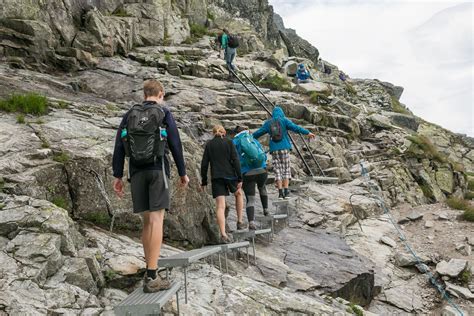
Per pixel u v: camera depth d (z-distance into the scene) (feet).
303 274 25.02
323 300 22.93
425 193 52.44
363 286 27.22
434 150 57.57
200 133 41.57
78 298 14.44
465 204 44.19
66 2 53.93
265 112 50.88
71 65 49.26
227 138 23.86
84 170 20.81
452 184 55.77
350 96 92.84
